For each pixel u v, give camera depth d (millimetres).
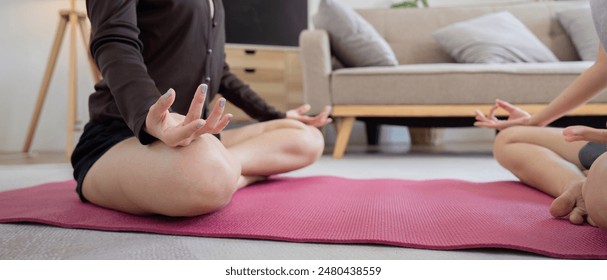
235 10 3451
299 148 1221
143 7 958
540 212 864
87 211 885
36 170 1877
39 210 894
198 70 1012
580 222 760
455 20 3043
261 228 747
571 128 695
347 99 2404
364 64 2627
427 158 2400
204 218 815
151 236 731
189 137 656
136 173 760
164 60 969
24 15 3096
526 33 2758
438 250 655
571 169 996
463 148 3191
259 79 3355
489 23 2783
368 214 851
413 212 869
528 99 2309
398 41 3043
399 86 2367
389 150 3033
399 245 671
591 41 2680
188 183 725
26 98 3121
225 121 634
